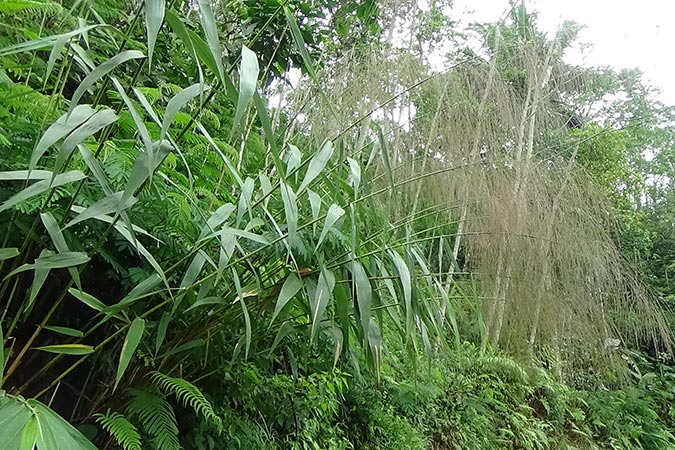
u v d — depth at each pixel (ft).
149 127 4.18
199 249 3.72
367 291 3.98
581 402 16.49
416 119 8.78
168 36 7.24
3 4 3.55
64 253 2.89
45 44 2.68
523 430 13.37
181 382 3.85
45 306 3.99
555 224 11.35
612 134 20.15
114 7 6.58
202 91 2.80
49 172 2.89
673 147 28.25
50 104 3.64
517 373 13.91
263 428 5.88
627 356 18.76
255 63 2.88
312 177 3.77
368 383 8.84
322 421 7.65
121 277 4.18
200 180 5.23
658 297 18.65
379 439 9.09
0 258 2.73
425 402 11.11
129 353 3.14
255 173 5.64
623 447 16.22
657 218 27.78
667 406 19.07
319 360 6.52
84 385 4.04
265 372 5.87
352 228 4.03
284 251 4.11
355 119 7.70
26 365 3.83
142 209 3.98
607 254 13.46
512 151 10.76
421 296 4.58
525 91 13.47
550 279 11.09
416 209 7.72
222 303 4.04
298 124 7.95
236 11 9.02
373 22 10.12
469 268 9.84
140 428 4.00
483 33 14.05
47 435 2.44
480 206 9.01
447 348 5.42
